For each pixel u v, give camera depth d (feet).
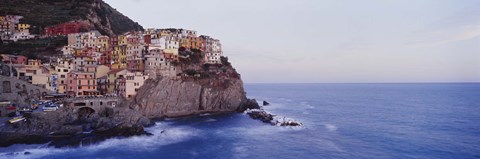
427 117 362.12
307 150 210.59
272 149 212.43
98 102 290.15
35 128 208.95
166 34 451.53
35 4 544.21
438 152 205.57
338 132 268.21
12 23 464.24
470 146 219.61
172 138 236.63
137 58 372.17
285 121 300.40
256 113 348.79
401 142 232.73
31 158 178.40
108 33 568.00
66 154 188.75
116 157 187.32
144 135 233.55
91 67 350.02
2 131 199.21
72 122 241.76
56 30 470.39
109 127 237.45
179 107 353.31
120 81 325.42
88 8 561.84
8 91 265.34
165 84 341.21
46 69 315.58
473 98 648.79
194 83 371.76
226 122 311.27
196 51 448.24
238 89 412.57
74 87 323.57
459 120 336.29
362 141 235.61
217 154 199.00
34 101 267.18
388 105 517.14
